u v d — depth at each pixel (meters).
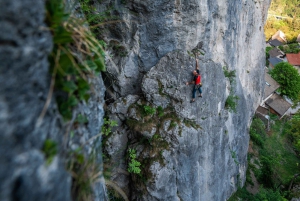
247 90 18.66
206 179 11.06
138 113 9.88
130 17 9.52
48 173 2.01
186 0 9.20
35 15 2.19
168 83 9.91
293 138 27.78
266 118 28.28
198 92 10.09
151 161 9.21
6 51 1.87
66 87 2.58
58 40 2.59
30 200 1.80
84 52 2.97
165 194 9.31
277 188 18.91
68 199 2.31
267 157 21.56
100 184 3.95
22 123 1.92
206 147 10.70
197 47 10.63
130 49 10.16
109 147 9.73
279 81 34.91
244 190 16.47
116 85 10.53
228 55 13.17
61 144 2.48
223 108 12.11
